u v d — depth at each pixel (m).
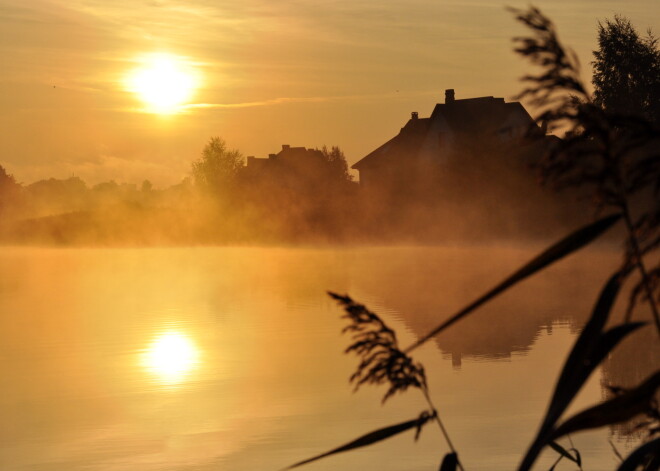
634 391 1.72
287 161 117.94
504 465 9.98
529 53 1.66
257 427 12.89
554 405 1.74
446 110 88.25
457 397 14.10
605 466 8.90
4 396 15.95
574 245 1.73
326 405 14.16
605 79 61.09
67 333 24.30
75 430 13.24
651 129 1.64
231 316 27.81
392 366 1.91
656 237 1.68
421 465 10.28
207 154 121.12
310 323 25.33
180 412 14.26
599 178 1.68
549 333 21.53
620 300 26.48
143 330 24.72
